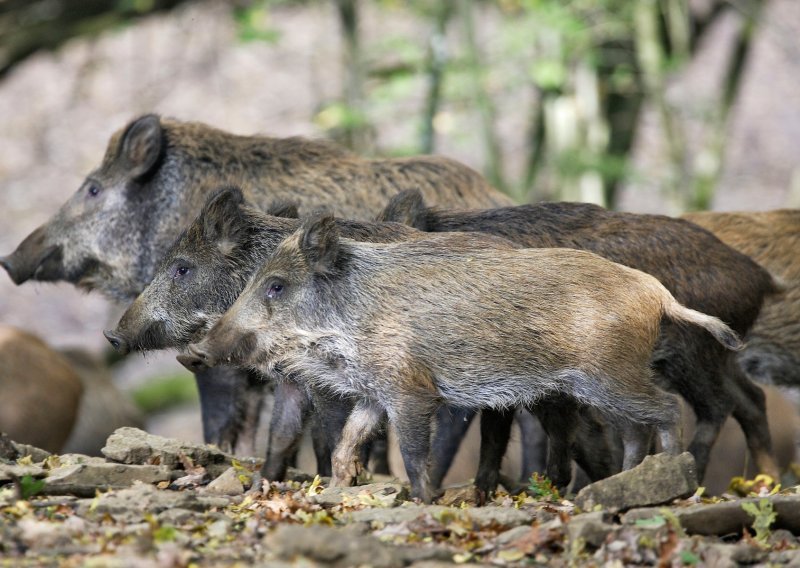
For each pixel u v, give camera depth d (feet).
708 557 24.71
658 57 73.46
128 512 26.84
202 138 42.47
